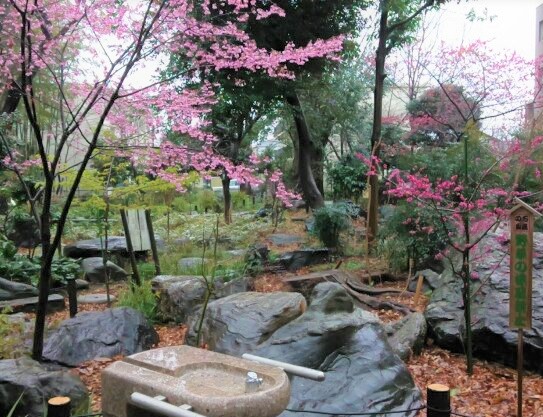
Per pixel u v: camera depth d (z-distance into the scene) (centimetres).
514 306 321
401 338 461
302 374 203
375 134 969
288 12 873
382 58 958
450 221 605
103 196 657
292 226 1300
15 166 500
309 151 1193
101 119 399
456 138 1104
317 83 1070
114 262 930
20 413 296
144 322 523
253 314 420
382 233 812
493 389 383
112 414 203
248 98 916
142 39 407
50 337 475
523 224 322
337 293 413
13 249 810
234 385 195
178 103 505
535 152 616
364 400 319
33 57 460
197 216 1512
